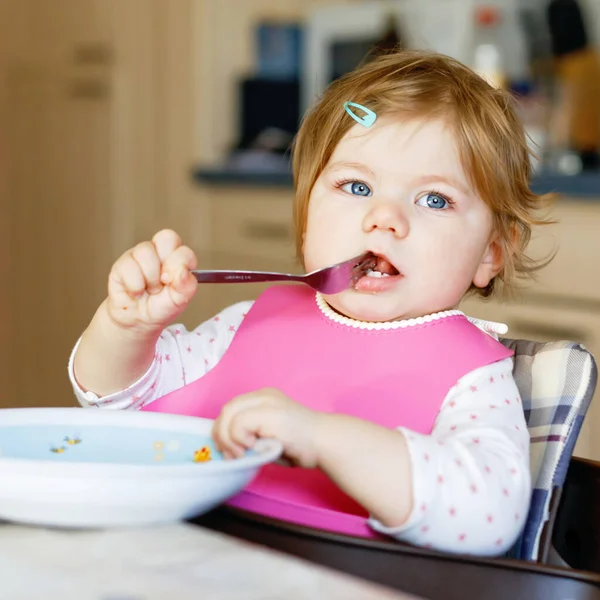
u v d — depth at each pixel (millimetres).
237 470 656
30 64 3355
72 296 3305
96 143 3182
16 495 600
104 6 3125
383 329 1002
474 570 647
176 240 920
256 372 1034
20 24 3367
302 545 678
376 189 1004
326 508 875
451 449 797
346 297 1005
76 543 562
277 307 1101
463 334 982
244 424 746
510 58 2783
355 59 2922
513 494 801
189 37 2967
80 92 3207
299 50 3182
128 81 3086
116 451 782
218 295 2832
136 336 961
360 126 1022
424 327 992
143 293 925
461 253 1011
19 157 3420
